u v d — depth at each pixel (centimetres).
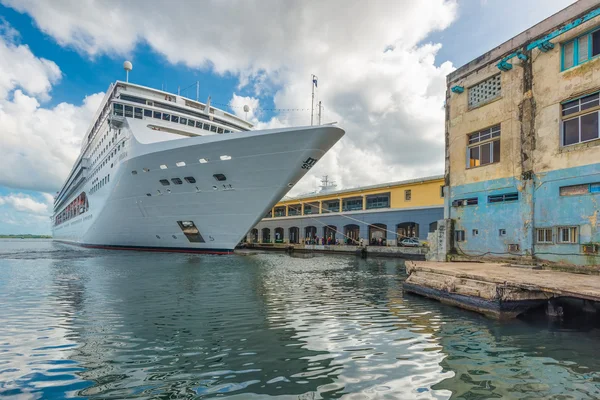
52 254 2548
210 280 1238
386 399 362
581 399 367
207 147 1795
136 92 2475
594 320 676
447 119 1351
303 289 1062
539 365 455
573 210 893
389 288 1094
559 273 826
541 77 1002
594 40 891
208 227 2128
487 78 1188
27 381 400
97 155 3148
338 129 1614
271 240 4194
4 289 1034
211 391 378
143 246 2583
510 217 1062
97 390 380
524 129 1040
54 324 644
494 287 700
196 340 553
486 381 407
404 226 2820
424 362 463
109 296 927
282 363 457
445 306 811
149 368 439
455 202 1280
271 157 1712
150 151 1964
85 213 3622
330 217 3406
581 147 883
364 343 539
